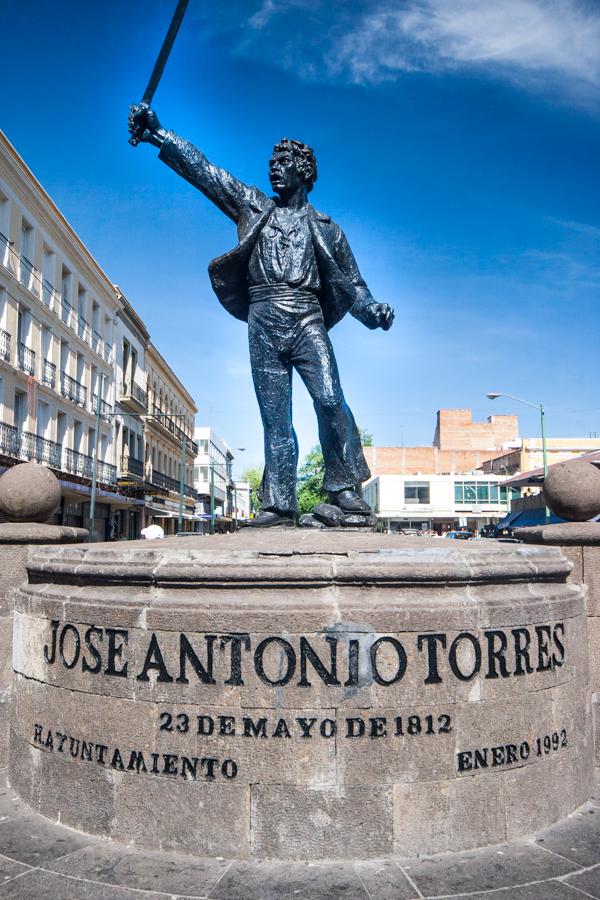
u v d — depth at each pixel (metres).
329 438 5.95
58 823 4.00
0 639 4.74
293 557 3.86
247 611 3.70
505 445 65.69
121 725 3.83
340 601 3.74
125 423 44.34
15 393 28.14
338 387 5.95
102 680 3.91
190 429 68.94
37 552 4.67
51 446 31.20
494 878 3.39
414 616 3.75
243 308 6.54
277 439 6.00
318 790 3.61
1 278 26.22
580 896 3.22
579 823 4.02
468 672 3.81
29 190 28.47
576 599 4.42
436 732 3.72
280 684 3.66
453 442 77.69
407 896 3.22
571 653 4.28
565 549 4.88
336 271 6.11
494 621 3.90
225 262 6.16
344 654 3.68
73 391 34.16
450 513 63.03
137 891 3.26
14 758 4.44
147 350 50.09
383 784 3.63
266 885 3.33
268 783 3.61
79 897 3.21
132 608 3.86
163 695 3.75
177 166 6.46
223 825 3.62
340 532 5.50
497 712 3.86
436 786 3.69
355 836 3.59
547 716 4.06
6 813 4.12
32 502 4.98
